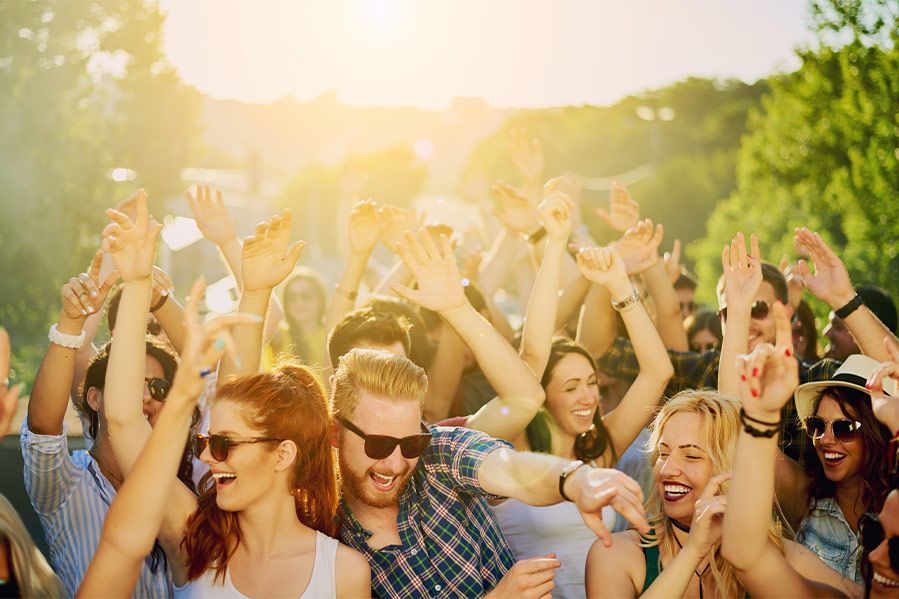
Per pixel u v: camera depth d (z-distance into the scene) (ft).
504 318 19.71
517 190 17.62
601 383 16.46
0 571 8.16
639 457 14.15
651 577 9.46
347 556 9.23
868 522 9.00
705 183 169.37
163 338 14.35
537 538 12.05
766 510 8.18
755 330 14.70
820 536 11.19
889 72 29.40
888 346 10.47
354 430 9.80
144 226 9.32
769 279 15.07
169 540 9.46
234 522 9.21
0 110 48.85
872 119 30.78
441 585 10.05
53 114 50.16
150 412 11.48
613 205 16.98
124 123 62.44
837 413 10.91
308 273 22.06
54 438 10.43
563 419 13.42
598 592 9.45
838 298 13.39
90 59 54.13
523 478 9.23
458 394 17.01
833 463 10.98
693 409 9.86
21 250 48.44
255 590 9.07
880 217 30.94
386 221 15.47
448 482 10.20
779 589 8.45
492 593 9.45
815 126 44.93
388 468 9.77
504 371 11.10
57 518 10.52
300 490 9.48
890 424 9.45
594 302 16.10
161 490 7.82
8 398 7.94
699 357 16.08
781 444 12.89
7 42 48.67
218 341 7.58
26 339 48.21
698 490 9.63
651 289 17.43
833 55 40.75
